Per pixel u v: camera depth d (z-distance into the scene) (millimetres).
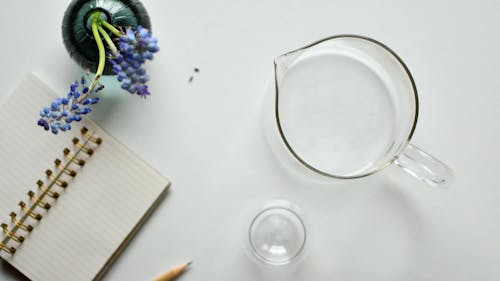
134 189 616
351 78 632
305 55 628
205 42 631
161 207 632
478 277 645
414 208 645
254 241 647
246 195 637
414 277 644
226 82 633
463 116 644
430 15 640
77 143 611
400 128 625
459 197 645
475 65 644
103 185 616
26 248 610
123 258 630
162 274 631
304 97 630
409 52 641
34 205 605
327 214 642
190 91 632
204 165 634
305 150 626
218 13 631
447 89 643
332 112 631
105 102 627
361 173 620
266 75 633
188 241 634
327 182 635
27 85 609
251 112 634
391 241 644
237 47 633
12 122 609
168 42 630
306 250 641
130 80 547
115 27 571
